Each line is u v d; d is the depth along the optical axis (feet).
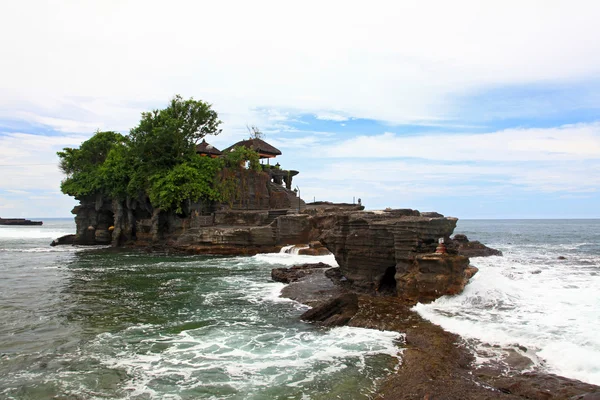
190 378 35.73
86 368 38.27
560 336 41.50
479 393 31.09
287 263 112.88
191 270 101.81
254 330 49.57
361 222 70.13
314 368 37.40
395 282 68.74
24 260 126.41
